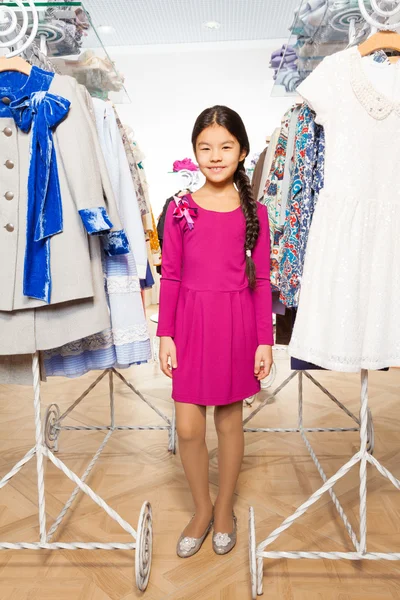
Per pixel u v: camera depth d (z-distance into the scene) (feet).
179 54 20.79
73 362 4.75
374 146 3.89
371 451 6.89
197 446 4.64
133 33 19.53
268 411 8.69
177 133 21.34
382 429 7.80
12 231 3.92
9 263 3.92
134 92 21.22
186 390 4.46
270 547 4.79
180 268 4.57
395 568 4.51
